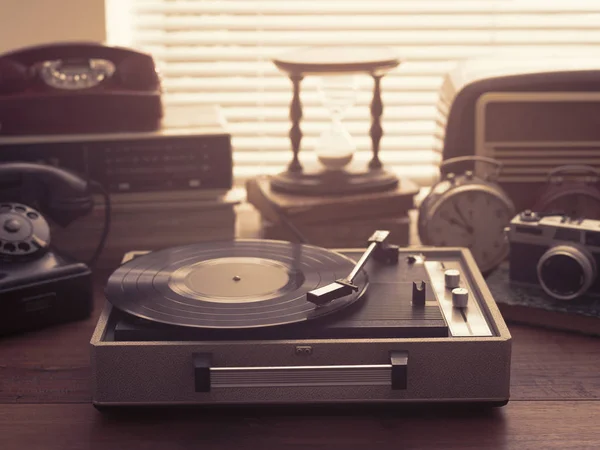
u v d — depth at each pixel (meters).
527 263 1.21
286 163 1.88
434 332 0.96
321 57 1.42
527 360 1.10
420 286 1.02
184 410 0.97
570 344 1.14
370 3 1.84
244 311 0.96
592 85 1.38
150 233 1.38
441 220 1.31
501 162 1.40
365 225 1.39
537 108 1.38
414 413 0.97
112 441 0.93
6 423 0.96
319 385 0.94
